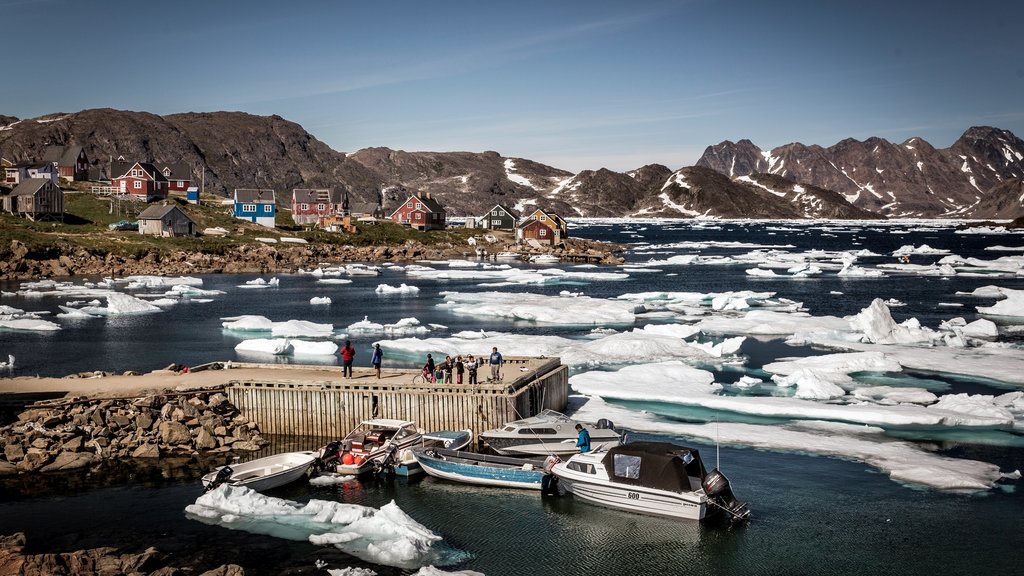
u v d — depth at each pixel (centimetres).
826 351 6600
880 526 3169
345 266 14312
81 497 3391
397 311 8981
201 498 3275
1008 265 14225
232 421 4219
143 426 4003
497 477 3616
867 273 13075
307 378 4456
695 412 4784
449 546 3012
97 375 4731
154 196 18175
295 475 3647
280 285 11688
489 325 7988
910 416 4416
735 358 6256
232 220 17350
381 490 3597
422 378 4438
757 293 10281
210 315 8506
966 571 2805
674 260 16312
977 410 4562
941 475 3622
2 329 7481
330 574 2719
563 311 8462
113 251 12975
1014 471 3712
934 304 9531
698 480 3394
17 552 2781
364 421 4028
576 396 5109
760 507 3362
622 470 3388
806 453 3994
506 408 4062
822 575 2797
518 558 2919
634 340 6394
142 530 3069
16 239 12112
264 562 2811
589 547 3014
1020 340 7038
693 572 2823
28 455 3716
